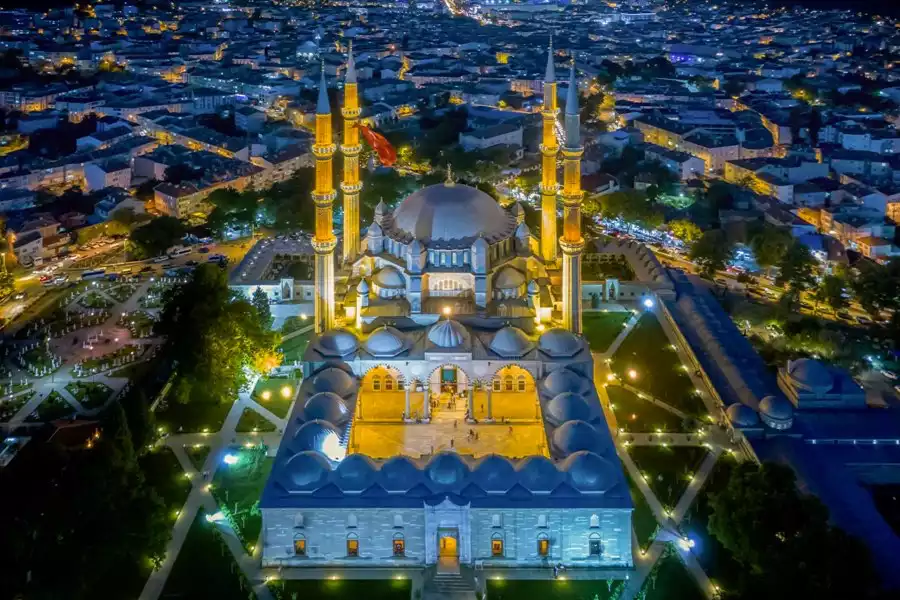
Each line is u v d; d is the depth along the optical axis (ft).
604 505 599.57
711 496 631.97
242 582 591.37
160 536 609.01
